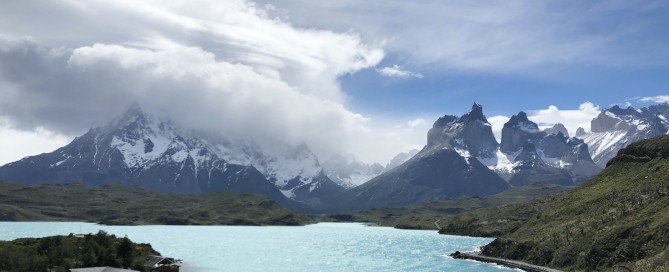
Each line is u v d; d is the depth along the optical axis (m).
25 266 172.62
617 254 177.12
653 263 153.38
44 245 195.25
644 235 176.62
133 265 198.00
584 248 198.38
